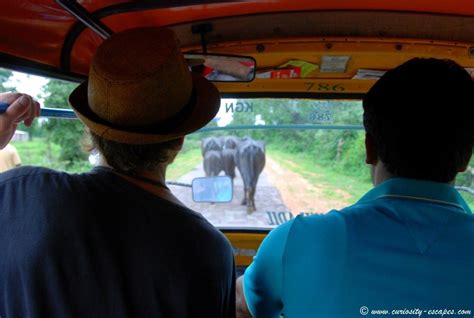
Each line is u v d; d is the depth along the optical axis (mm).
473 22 1804
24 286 925
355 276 855
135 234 969
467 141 895
